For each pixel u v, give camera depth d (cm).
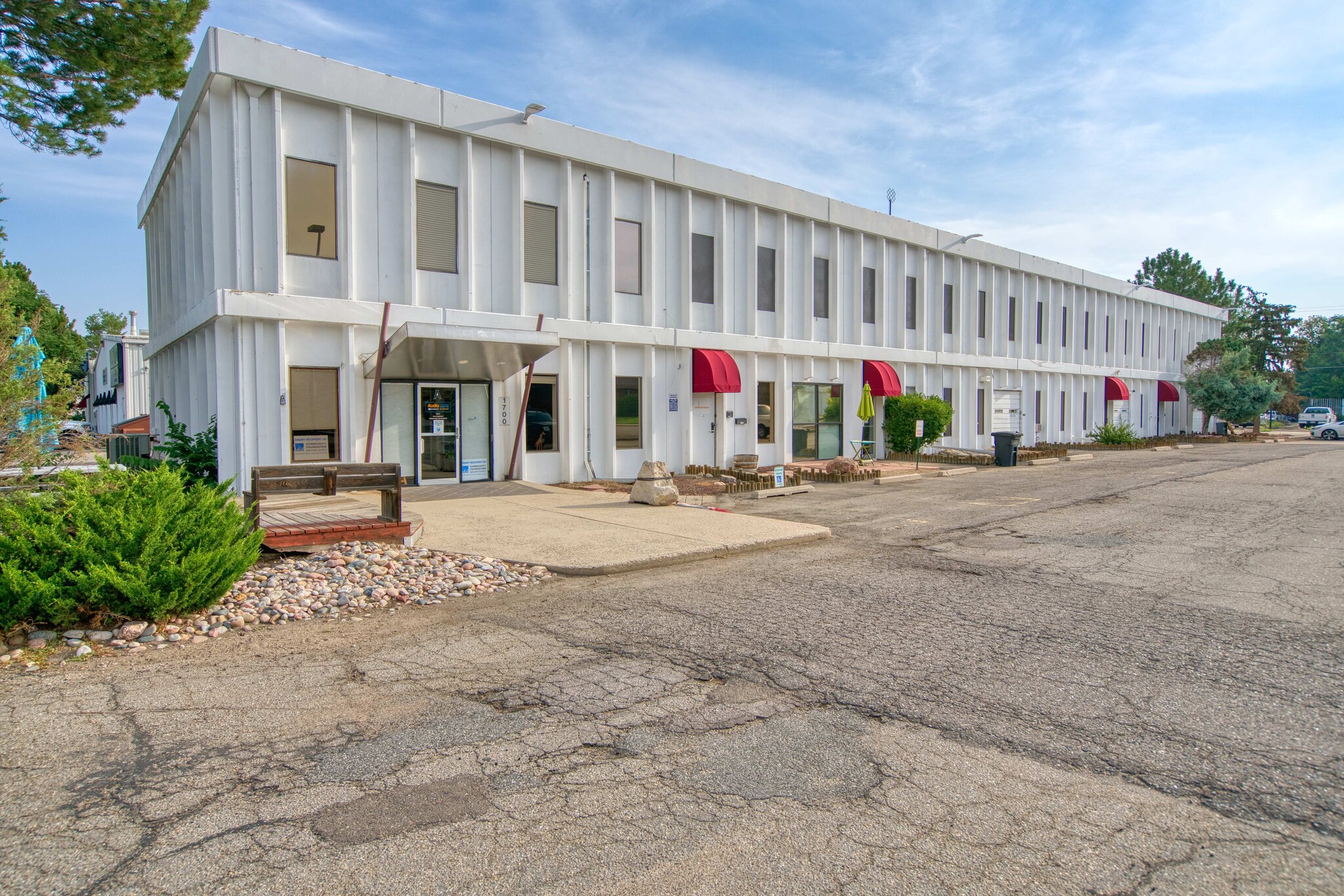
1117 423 3828
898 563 942
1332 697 499
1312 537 1113
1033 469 2305
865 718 466
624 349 1809
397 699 496
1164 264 6650
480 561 880
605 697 499
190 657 577
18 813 354
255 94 1302
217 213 1303
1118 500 1557
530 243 1636
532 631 648
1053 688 514
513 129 1569
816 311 2286
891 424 2531
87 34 1066
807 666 559
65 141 1180
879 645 609
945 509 1434
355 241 1402
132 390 3691
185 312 1599
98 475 732
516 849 326
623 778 390
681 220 1911
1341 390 9100
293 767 400
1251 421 4356
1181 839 334
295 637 630
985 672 545
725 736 440
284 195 1324
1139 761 409
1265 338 6178
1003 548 1038
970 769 400
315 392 1378
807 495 1664
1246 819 351
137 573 615
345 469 905
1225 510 1397
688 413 1936
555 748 424
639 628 657
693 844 330
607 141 1723
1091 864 315
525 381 1627
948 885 301
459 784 383
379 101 1402
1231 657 580
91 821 347
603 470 1764
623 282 1803
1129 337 3991
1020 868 312
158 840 332
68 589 602
